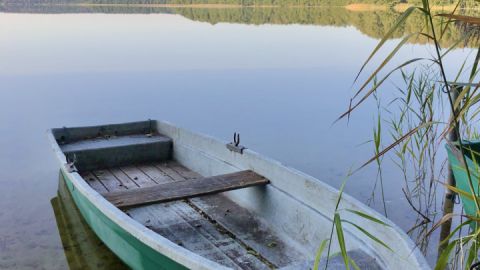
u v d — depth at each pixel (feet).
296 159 16.01
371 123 20.10
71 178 10.25
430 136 12.99
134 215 10.93
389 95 24.75
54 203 12.92
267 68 33.45
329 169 14.98
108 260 10.05
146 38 51.01
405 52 36.50
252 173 10.91
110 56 38.47
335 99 24.52
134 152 13.88
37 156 16.62
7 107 22.98
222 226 10.38
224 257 9.13
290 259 9.05
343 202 8.25
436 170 14.20
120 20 75.05
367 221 7.54
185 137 13.80
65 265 9.86
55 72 31.50
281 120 20.81
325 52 40.91
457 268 8.59
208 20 79.92
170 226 10.41
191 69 32.91
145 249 7.79
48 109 22.61
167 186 10.11
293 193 9.70
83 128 14.19
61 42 46.60
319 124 20.20
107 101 24.23
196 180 10.49
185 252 6.72
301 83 28.50
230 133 19.12
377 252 7.14
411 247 6.41
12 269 9.68
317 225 8.91
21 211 12.42
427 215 11.52
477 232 4.75
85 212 10.86
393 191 13.02
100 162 13.47
